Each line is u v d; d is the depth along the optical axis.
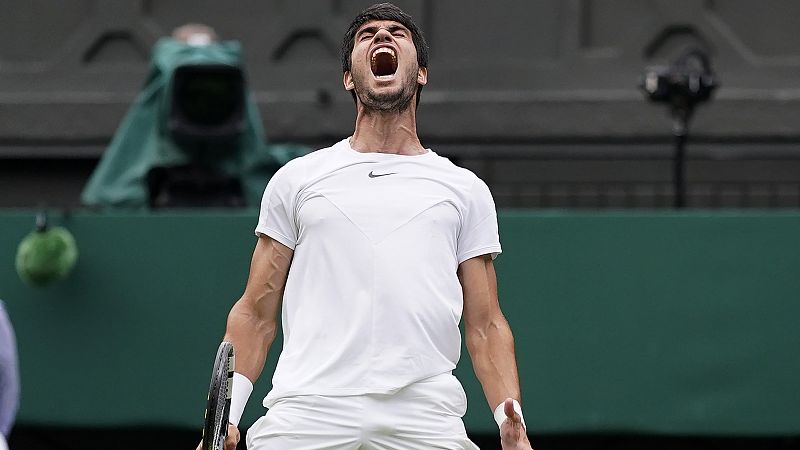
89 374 30.39
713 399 29.45
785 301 29.44
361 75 16.98
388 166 16.89
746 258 29.52
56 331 30.48
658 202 39.34
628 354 29.58
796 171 39.88
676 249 29.62
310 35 42.34
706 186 39.53
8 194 42.28
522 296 29.72
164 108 32.59
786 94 40.31
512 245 29.81
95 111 42.75
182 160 32.62
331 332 16.30
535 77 41.38
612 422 29.52
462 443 16.33
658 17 41.16
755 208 39.50
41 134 42.81
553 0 41.66
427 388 16.22
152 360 30.30
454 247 16.83
